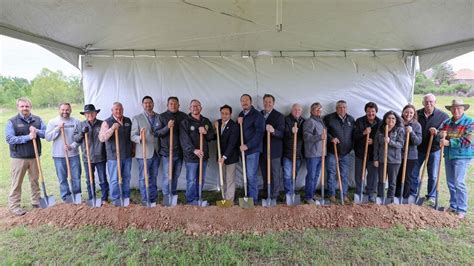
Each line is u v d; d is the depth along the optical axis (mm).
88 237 3330
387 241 3264
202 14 3055
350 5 2828
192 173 4203
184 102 4832
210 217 3643
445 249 3115
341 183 4227
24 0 2570
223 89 4852
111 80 4738
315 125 4250
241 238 3369
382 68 4934
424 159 4352
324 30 3705
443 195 4688
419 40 4199
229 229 3514
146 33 3781
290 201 4145
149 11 2955
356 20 3299
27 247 3148
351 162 5133
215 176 5016
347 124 4367
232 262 2906
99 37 3938
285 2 2738
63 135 4020
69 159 4121
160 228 3527
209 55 4816
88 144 4059
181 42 4254
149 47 4551
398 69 4941
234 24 3428
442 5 2816
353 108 4988
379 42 4348
